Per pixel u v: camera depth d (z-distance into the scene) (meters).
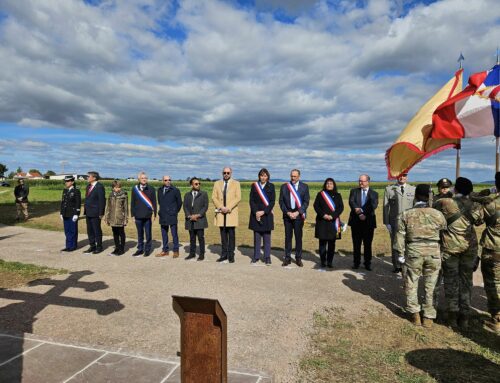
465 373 3.38
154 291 5.74
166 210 8.34
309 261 8.27
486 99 4.96
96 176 8.88
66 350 3.54
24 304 5.07
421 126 5.62
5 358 3.38
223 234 8.08
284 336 4.17
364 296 5.68
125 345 3.83
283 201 7.68
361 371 3.40
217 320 2.24
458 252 4.48
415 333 4.30
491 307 4.49
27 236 11.56
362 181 7.48
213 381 2.27
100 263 7.70
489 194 4.45
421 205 4.57
